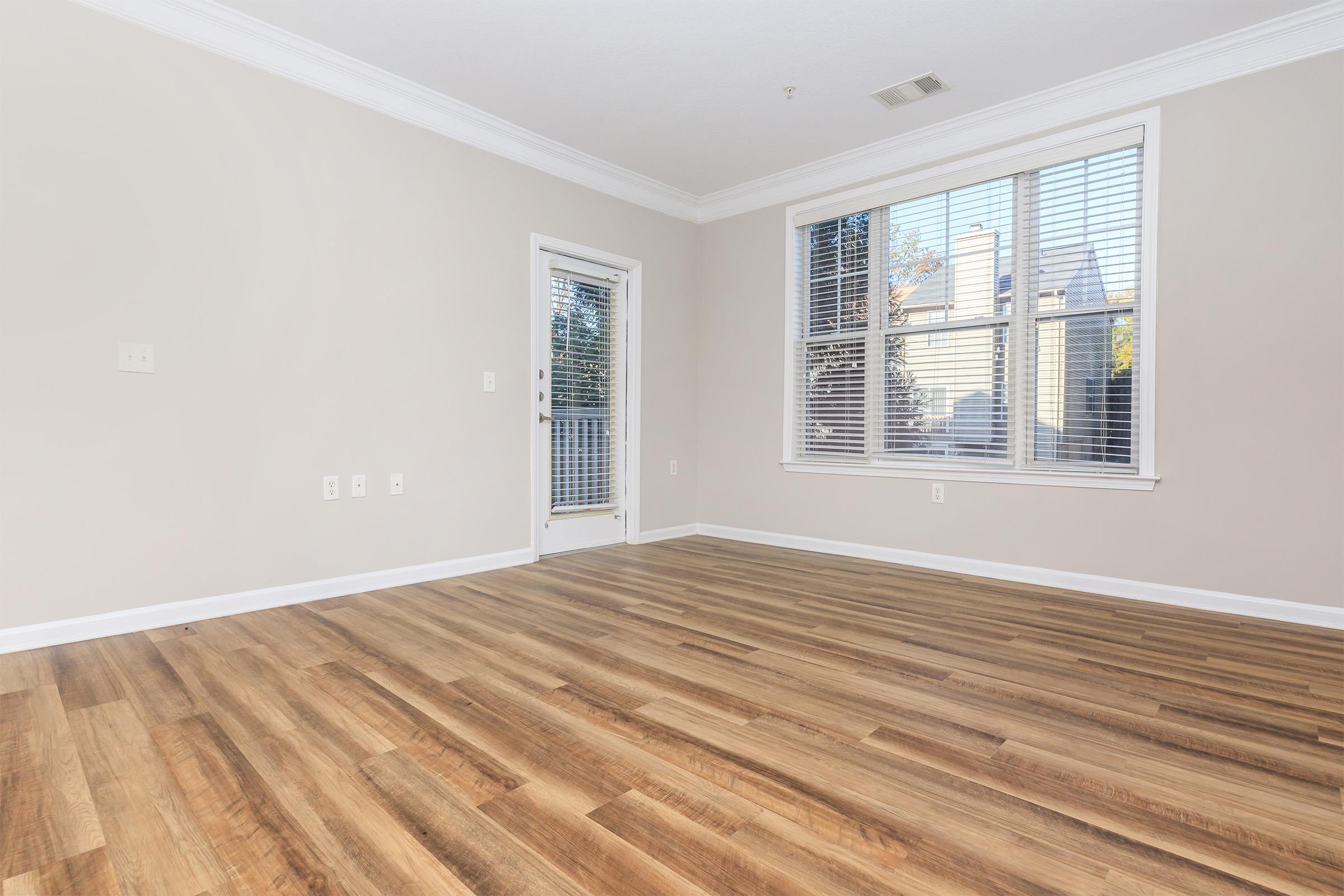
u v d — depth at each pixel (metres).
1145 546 3.22
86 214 2.52
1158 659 2.41
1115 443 3.36
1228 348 3.01
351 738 1.76
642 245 4.70
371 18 2.83
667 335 4.90
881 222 4.20
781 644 2.56
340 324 3.21
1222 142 3.01
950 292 3.91
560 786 1.53
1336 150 2.77
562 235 4.18
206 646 2.48
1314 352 2.83
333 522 3.21
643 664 2.34
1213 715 1.94
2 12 2.36
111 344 2.58
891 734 1.81
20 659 2.33
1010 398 3.69
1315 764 1.66
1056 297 3.53
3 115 2.36
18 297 2.39
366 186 3.29
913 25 2.88
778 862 1.27
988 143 3.70
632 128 3.86
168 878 1.21
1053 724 1.88
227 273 2.86
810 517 4.50
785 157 4.27
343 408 3.23
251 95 2.92
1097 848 1.32
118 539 2.62
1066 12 2.77
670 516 4.96
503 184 3.86
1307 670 2.30
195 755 1.67
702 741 1.76
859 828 1.38
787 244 4.60
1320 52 2.79
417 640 2.58
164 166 2.70
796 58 3.14
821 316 4.51
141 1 2.62
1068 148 3.43
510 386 3.93
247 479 2.94
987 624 2.82
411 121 3.45
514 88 3.42
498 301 3.85
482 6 2.75
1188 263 3.10
